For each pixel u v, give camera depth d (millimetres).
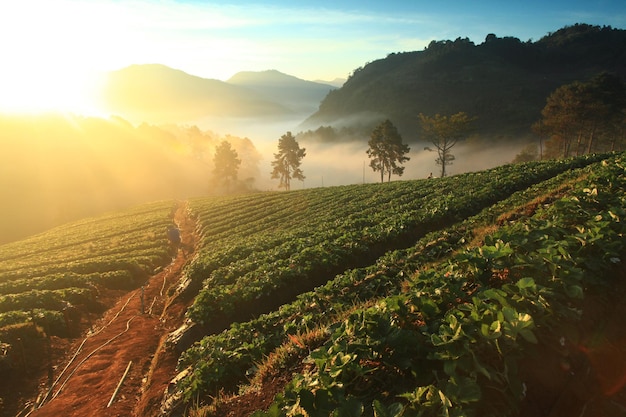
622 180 11750
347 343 5488
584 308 5629
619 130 78000
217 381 9547
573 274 5727
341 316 9641
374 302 9984
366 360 5371
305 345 8047
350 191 49875
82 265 28703
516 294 5383
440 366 4820
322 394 4496
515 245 6914
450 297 5992
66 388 12625
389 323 5512
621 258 6758
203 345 12086
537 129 81500
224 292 16359
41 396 12664
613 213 7863
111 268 28297
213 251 29672
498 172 36844
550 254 6125
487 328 4586
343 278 14094
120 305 21875
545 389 4496
